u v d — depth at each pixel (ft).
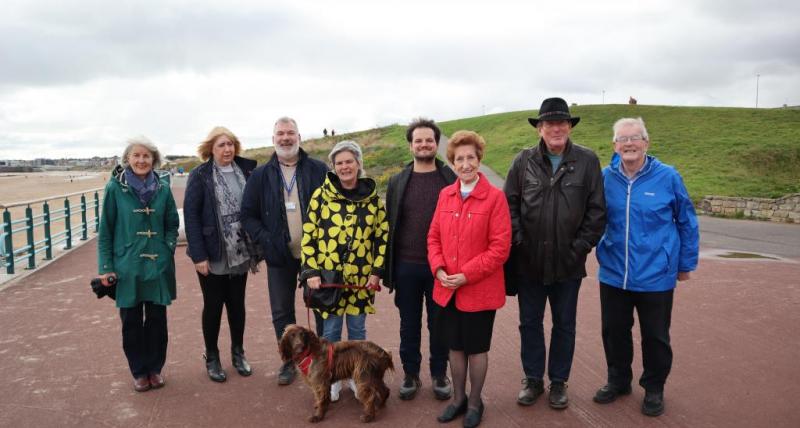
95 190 47.29
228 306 16.02
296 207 15.12
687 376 15.84
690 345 18.48
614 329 13.89
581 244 13.16
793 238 46.03
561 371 13.74
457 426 12.85
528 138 136.15
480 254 12.68
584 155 13.43
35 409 13.65
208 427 12.76
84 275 29.86
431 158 14.28
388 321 21.67
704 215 66.44
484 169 104.47
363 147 149.18
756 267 32.22
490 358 17.44
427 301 14.49
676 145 109.91
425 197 14.21
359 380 12.92
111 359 17.17
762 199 61.11
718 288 26.66
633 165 13.32
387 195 14.74
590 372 16.28
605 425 12.86
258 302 24.40
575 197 13.19
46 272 30.68
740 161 92.53
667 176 13.20
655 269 13.00
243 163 16.30
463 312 12.89
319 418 13.07
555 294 13.80
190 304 24.09
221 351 18.03
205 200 15.12
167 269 15.02
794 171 88.33
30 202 31.71
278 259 14.97
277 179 15.08
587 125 149.18
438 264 12.92
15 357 17.30
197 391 14.83
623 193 13.46
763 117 135.95
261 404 14.03
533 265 13.48
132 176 14.71
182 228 39.42
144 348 14.94
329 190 14.21
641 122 13.23
